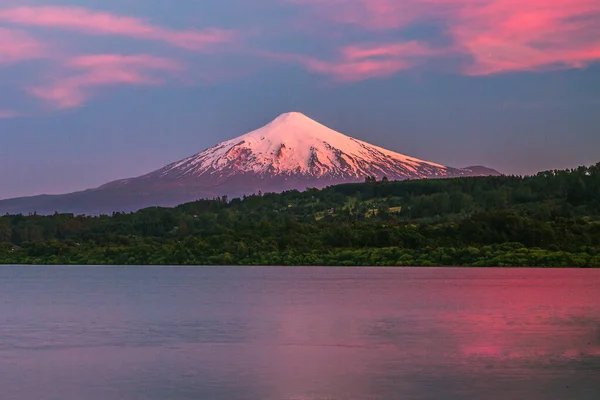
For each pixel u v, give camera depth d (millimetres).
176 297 128125
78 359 62344
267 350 66562
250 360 61406
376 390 50562
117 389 51344
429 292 134125
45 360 61906
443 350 66000
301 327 83625
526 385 51625
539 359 61094
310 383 52844
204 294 134625
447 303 112562
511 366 58219
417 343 70375
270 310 104000
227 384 52594
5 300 123375
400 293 132375
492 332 78000
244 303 115688
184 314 99250
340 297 125312
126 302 118938
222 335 77125
